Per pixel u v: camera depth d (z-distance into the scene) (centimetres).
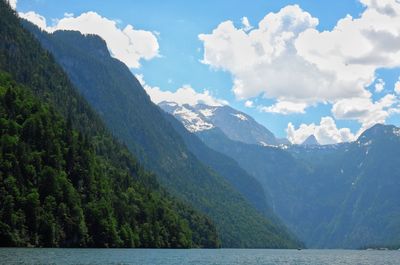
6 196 16988
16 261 11375
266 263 17888
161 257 17312
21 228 17000
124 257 15575
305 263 19350
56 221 18412
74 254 15100
